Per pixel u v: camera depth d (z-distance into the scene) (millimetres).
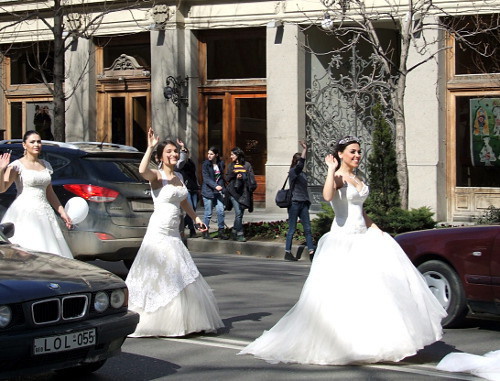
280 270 13703
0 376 5586
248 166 16516
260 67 22109
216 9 22000
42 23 24453
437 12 17828
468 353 7586
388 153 15594
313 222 16078
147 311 8141
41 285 5867
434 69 19328
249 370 6965
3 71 25781
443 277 8719
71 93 21781
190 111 22453
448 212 19812
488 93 19297
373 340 6879
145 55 23375
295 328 7254
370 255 7137
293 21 20938
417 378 6645
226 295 10977
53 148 11531
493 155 19328
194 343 8008
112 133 23891
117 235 11180
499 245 8281
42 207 9016
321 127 21203
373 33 16422
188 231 17984
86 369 6762
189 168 17219
